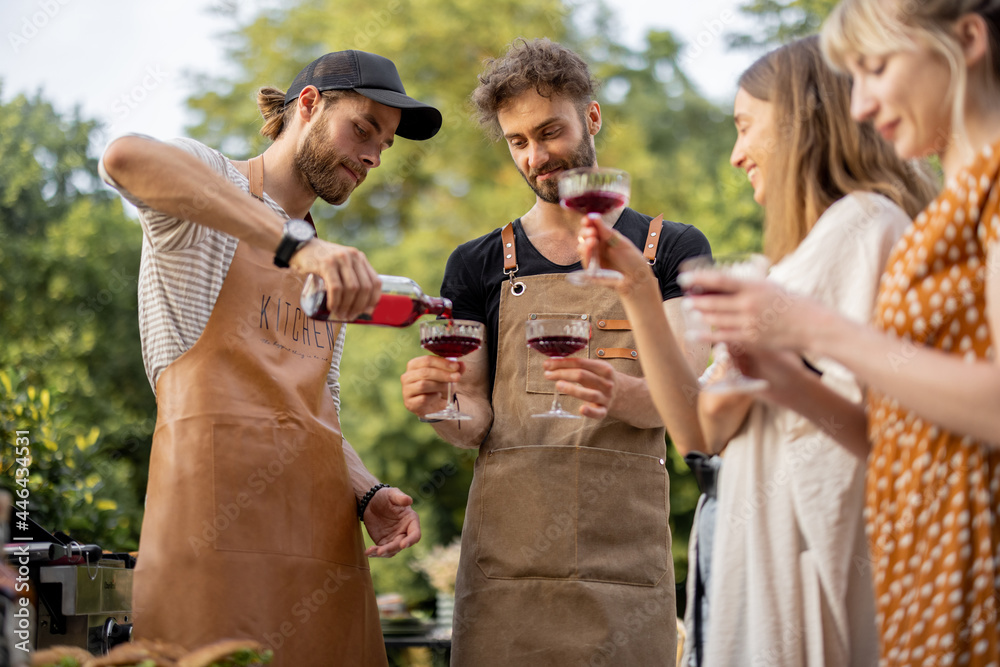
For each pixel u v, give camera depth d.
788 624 1.40
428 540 8.91
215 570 1.79
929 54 1.26
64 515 3.04
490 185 9.20
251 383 1.93
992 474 1.20
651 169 9.60
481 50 9.41
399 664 6.12
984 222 1.21
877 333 1.19
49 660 1.47
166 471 1.85
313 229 1.79
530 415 2.20
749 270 1.30
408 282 1.90
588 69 2.32
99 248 9.83
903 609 1.25
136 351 9.78
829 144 1.56
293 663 1.87
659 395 1.64
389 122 2.26
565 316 2.24
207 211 1.74
